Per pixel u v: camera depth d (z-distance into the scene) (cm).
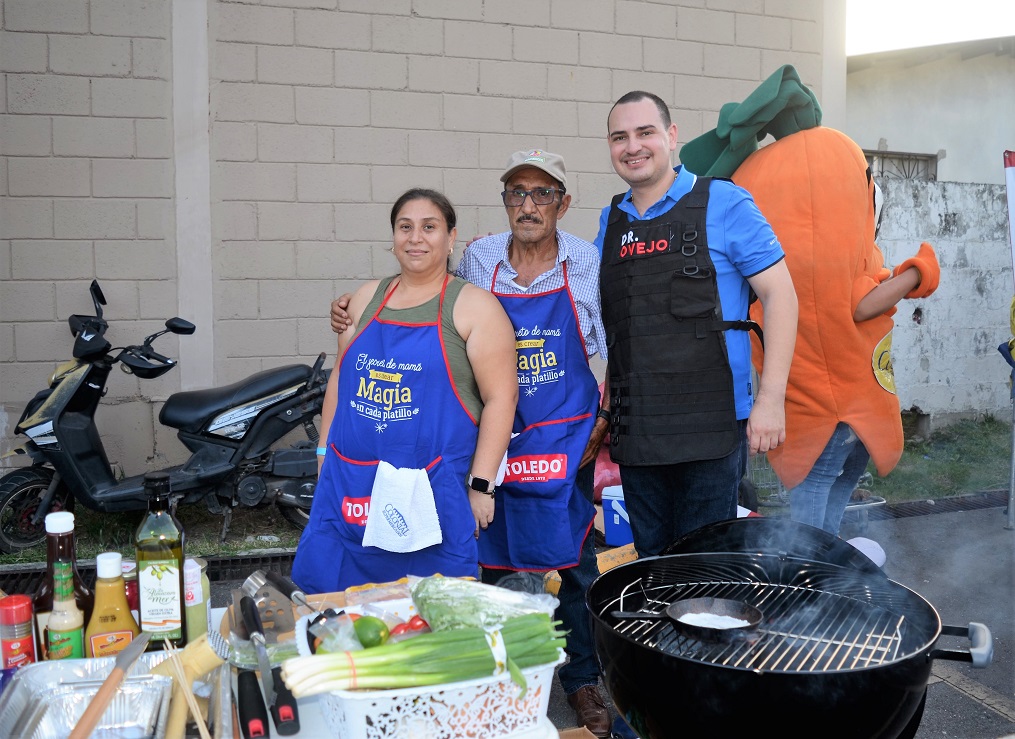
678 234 265
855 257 350
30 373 507
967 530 498
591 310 280
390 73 538
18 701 150
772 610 200
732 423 265
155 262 517
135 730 149
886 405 357
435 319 251
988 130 1079
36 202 500
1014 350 470
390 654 143
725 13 593
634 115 266
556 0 561
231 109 518
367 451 250
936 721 304
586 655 293
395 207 255
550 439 276
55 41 496
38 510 444
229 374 532
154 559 174
